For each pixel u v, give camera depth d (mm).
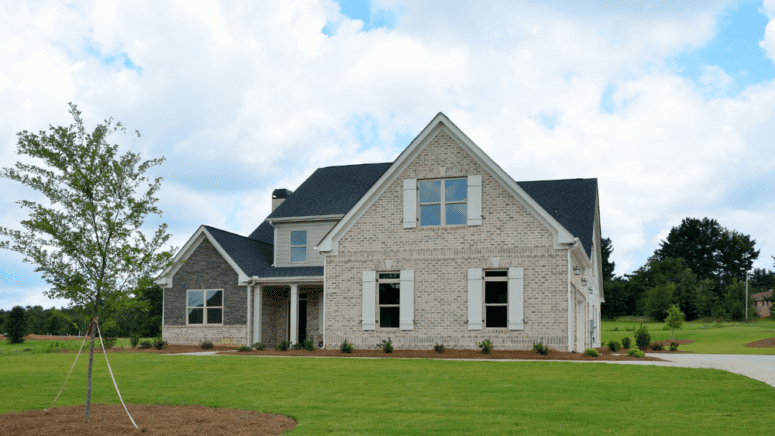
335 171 33469
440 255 23484
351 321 24234
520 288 22438
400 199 24250
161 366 18203
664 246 98938
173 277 29188
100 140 10797
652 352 28766
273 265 30203
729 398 12297
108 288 10508
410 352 22000
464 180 23656
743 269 98062
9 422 10172
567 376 15523
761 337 43438
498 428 9453
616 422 9930
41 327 59344
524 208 22766
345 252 24609
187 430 9461
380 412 10875
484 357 20578
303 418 10383
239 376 15844
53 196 10594
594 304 34625
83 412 11156
